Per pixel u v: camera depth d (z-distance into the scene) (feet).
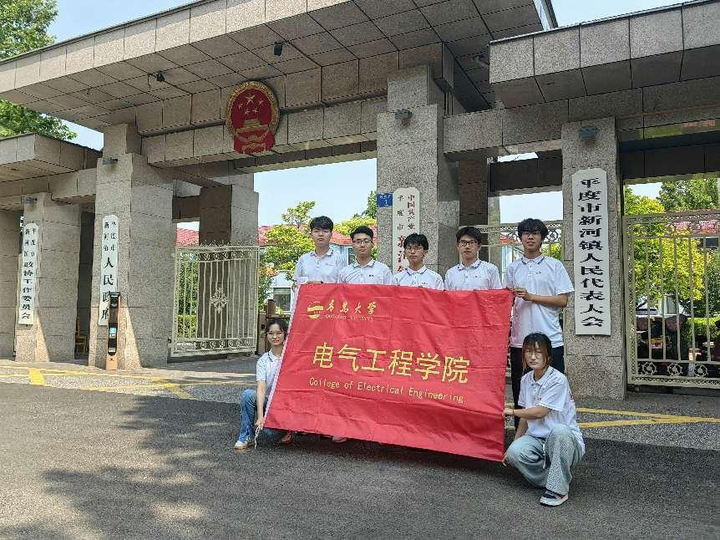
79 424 18.53
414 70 27.91
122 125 36.50
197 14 28.22
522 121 25.91
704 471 13.56
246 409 15.66
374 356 15.17
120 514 10.71
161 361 37.50
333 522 10.36
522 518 10.60
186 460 14.37
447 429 13.91
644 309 37.78
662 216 25.02
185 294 41.42
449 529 10.06
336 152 37.42
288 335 16.28
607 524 10.33
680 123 23.77
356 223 99.91
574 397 23.31
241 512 10.83
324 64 30.66
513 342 15.02
